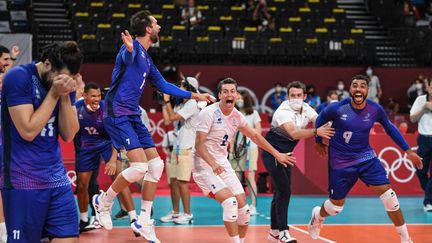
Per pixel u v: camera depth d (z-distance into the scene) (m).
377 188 21.00
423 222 29.28
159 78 20.91
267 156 22.38
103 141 24.80
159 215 30.23
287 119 21.42
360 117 20.81
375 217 30.28
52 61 12.20
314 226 22.88
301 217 30.19
